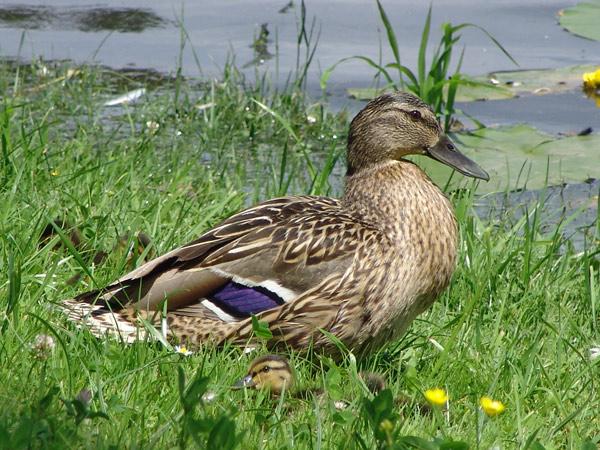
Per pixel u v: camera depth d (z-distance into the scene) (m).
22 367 7.27
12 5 24.59
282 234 8.77
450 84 16.98
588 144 16.16
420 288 8.76
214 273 8.67
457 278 10.29
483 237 11.86
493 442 6.95
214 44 21.67
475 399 7.81
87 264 9.79
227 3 25.36
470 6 25.06
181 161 15.13
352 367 7.77
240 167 15.12
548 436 7.10
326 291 8.50
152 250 10.42
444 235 8.91
